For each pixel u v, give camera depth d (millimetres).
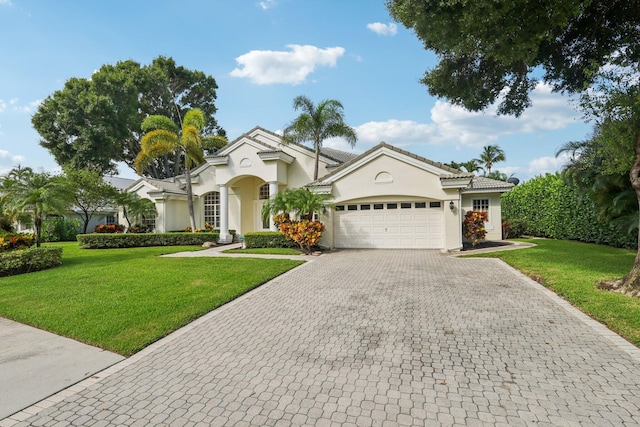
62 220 26406
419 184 14922
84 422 3182
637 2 8172
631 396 3334
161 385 3861
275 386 3727
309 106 18594
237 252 15727
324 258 13359
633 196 11273
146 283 8875
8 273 10633
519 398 3346
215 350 4812
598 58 9500
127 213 23203
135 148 35250
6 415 3326
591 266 9414
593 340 4727
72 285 8828
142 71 34000
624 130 6977
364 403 3332
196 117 22375
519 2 6691
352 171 15805
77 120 29500
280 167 20016
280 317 6191
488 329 5242
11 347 5098
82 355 4781
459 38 7930
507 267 10273
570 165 13312
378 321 5777
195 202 24109
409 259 12469
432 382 3699
